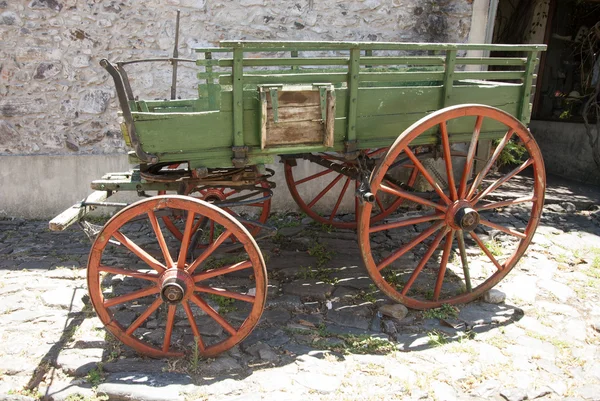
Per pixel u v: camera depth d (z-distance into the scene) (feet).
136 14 17.12
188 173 11.74
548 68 27.71
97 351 10.28
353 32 18.26
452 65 11.17
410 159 11.60
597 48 25.21
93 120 17.87
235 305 12.22
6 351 10.19
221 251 13.53
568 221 18.90
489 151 20.38
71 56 17.24
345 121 10.75
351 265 14.66
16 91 17.28
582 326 11.38
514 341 10.74
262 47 9.57
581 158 24.89
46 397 8.88
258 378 9.44
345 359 10.09
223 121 9.94
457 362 9.98
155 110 13.48
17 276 13.65
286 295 12.72
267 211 15.15
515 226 17.90
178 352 10.09
